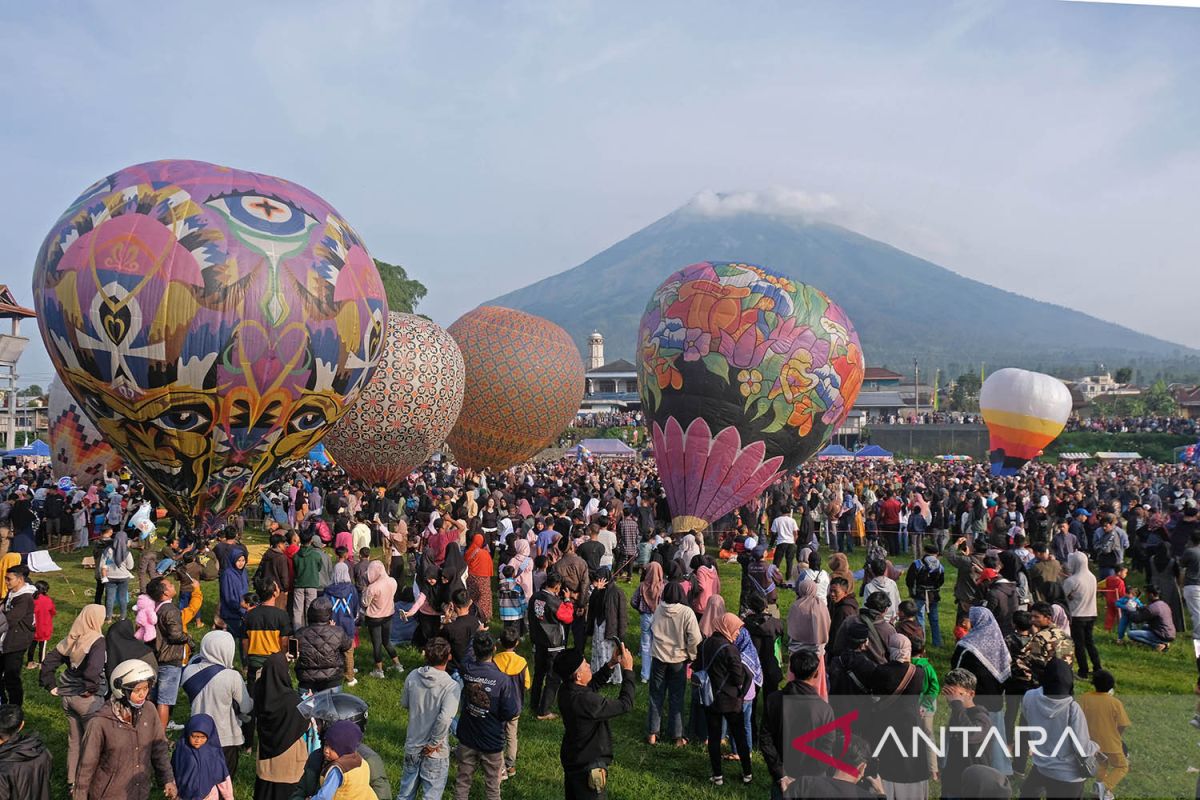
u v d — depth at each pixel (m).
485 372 38.88
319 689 10.11
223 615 13.41
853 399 24.16
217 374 16.59
